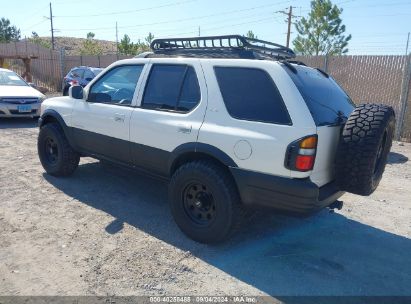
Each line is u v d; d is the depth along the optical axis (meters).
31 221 4.15
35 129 9.79
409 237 4.27
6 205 4.56
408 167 7.32
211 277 3.27
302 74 3.63
